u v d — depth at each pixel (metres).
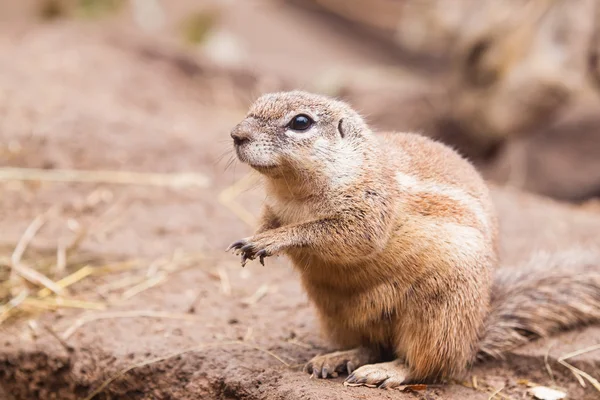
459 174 8.80
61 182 13.52
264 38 31.70
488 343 8.73
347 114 8.18
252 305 10.07
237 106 20.59
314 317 9.69
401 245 7.93
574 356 8.65
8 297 10.29
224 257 11.45
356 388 7.90
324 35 33.78
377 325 8.28
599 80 18.73
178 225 12.36
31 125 14.85
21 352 9.33
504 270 9.49
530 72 19.22
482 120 20.25
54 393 9.27
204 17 26.45
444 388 8.25
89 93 17.67
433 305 8.01
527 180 20.81
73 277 10.68
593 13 18.61
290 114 7.99
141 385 8.70
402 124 21.58
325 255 7.81
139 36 22.91
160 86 19.97
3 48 19.86
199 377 8.45
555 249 11.98
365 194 7.88
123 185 13.63
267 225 8.37
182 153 14.92
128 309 9.88
